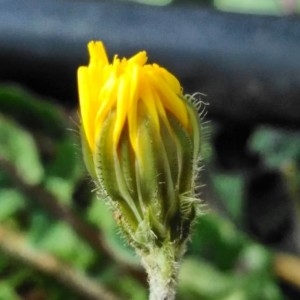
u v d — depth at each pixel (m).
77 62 0.14
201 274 0.15
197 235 0.15
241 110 0.14
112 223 0.15
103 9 0.14
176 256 0.08
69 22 0.14
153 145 0.08
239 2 0.18
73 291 0.15
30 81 0.15
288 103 0.14
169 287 0.08
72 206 0.16
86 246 0.15
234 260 0.15
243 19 0.14
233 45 0.14
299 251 0.16
